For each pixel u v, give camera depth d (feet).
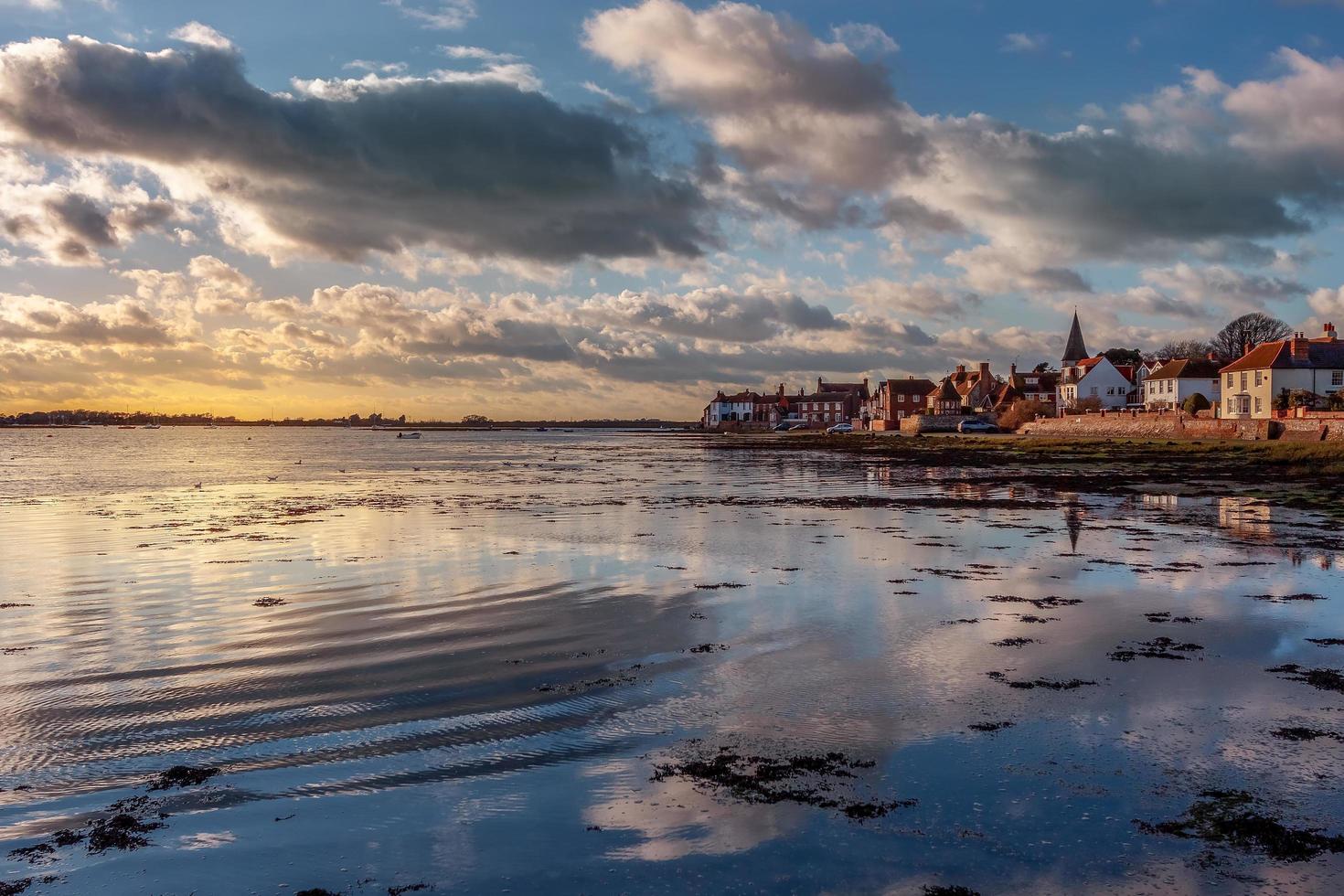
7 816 24.40
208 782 26.48
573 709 32.81
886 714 31.94
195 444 501.56
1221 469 163.22
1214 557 67.41
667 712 32.32
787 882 20.47
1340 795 25.04
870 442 355.77
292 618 48.39
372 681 36.45
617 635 43.88
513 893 20.17
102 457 316.40
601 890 20.25
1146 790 25.36
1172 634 43.60
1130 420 285.23
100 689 35.55
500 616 48.42
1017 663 38.45
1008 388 440.45
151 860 21.76
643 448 381.81
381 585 58.03
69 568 66.08
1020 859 21.45
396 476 188.96
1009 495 124.06
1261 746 28.63
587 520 95.96
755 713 32.17
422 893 20.22
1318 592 53.67
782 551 71.67
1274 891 20.10
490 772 27.04
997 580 58.49
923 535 81.61
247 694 34.94
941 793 25.23
